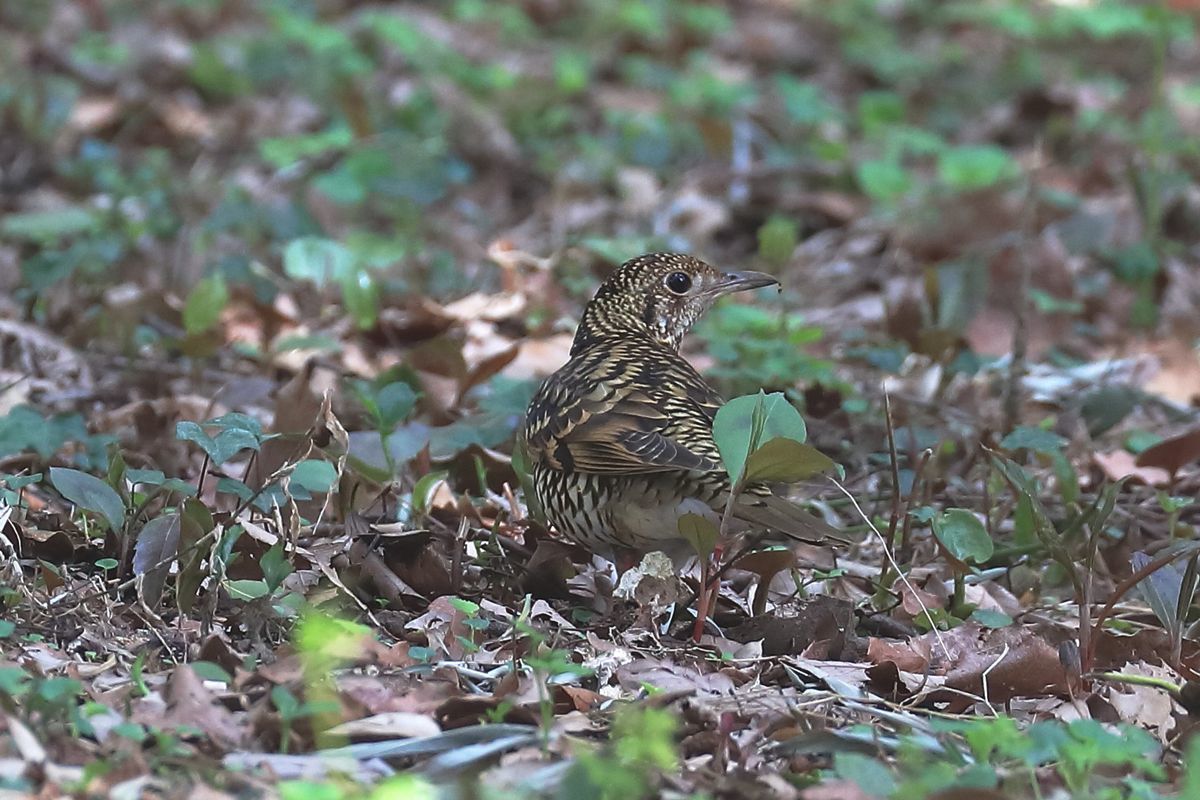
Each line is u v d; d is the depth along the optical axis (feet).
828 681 28.63
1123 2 90.48
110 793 21.98
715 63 85.56
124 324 47.78
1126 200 65.21
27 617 28.17
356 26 85.81
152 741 23.80
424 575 31.68
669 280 36.83
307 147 63.57
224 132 73.20
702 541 29.17
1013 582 35.91
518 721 25.55
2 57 76.95
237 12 88.12
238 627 28.86
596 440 30.73
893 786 22.75
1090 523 36.32
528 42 89.81
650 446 30.22
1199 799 22.03
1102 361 52.85
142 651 27.32
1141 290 58.49
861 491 40.60
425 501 34.68
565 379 33.04
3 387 42.91
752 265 63.41
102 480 31.35
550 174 70.44
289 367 46.98
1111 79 90.84
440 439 38.50
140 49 80.94
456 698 25.62
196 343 43.70
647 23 90.27
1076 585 30.09
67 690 23.77
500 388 40.68
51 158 69.15
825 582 34.63
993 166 65.92
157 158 67.62
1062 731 24.31
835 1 100.78
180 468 37.86
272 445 34.27
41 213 57.00
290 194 65.41
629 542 31.71
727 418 28.91
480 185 70.28
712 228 64.64
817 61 93.35
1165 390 49.98
